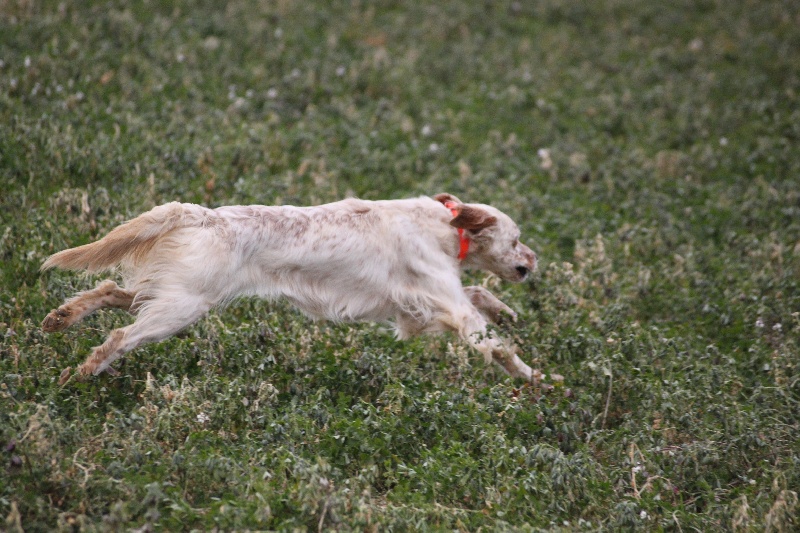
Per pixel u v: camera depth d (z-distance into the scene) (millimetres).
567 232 14961
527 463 8500
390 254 10336
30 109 15141
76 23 19547
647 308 12898
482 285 12406
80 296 9391
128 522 7047
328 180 15391
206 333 9922
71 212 12242
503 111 20469
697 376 10398
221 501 7297
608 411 10109
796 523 7957
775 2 30562
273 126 17453
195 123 16438
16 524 6492
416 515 7562
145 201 12773
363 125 18266
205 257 9109
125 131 15508
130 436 8008
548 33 26516
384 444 8531
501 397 9516
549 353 11000
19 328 9758
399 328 10883
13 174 13258
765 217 15898
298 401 9383
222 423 8664
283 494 7484
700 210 16266
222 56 20031
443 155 17391
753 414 9617
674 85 23172
